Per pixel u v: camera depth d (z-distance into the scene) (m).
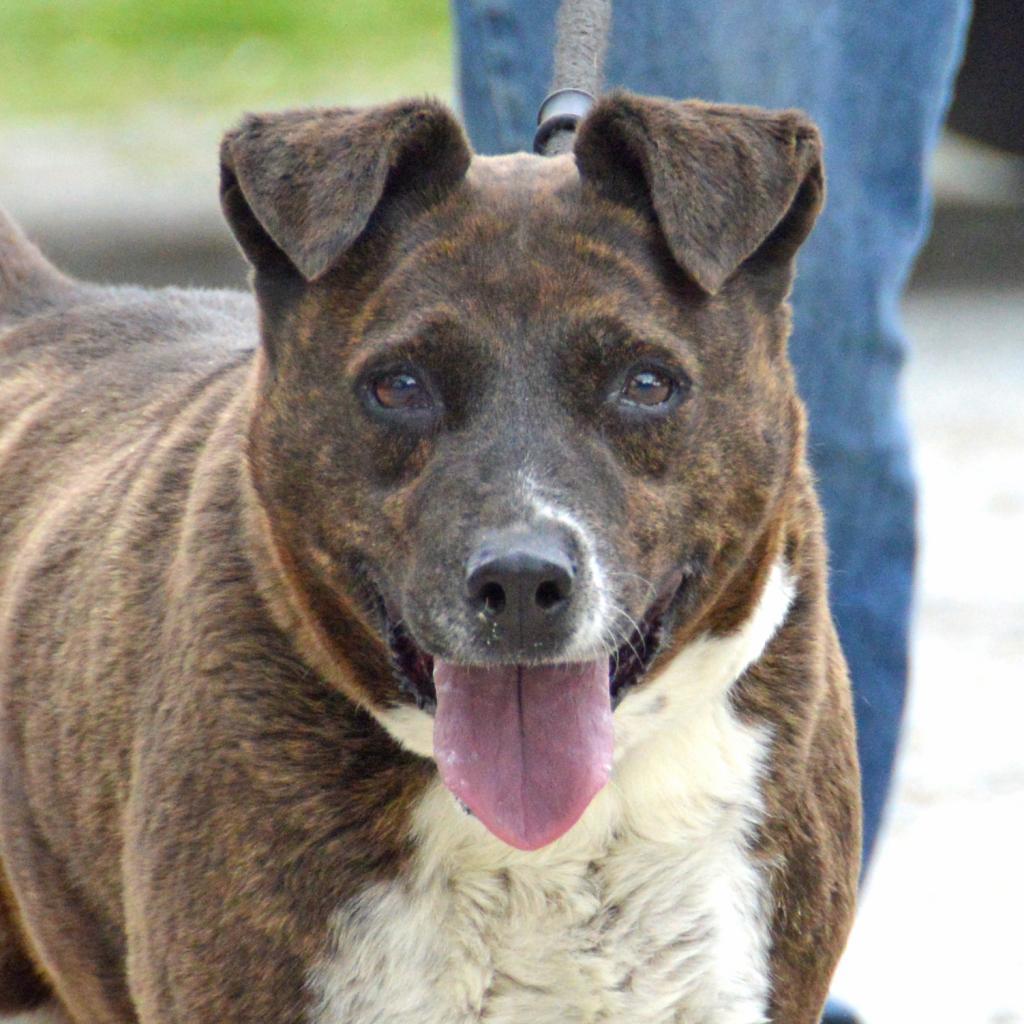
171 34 37.44
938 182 29.64
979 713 13.35
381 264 7.32
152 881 7.16
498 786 6.92
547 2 9.36
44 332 9.64
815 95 9.30
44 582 8.22
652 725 7.37
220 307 9.76
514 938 7.33
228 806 7.09
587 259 7.18
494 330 7.07
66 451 8.80
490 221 7.24
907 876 11.31
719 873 7.46
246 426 7.55
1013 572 15.85
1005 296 25.05
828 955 7.72
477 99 9.55
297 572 7.27
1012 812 11.98
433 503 6.95
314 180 7.06
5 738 8.24
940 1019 9.90
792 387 7.78
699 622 7.44
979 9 21.20
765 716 7.57
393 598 7.11
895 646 9.77
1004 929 10.73
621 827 7.35
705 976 7.48
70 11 38.06
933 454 18.84
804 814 7.60
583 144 7.33
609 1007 7.46
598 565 6.86
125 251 26.28
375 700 7.17
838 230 9.34
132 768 7.42
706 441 7.29
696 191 7.02
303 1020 7.14
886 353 9.56
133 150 31.95
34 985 8.77
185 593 7.41
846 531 9.67
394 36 36.53
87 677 7.75
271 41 36.72
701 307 7.33
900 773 12.52
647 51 9.30
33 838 8.06
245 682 7.17
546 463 6.93
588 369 7.09
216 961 7.05
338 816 7.12
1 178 30.30
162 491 7.93
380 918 7.17
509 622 6.72
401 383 7.14
